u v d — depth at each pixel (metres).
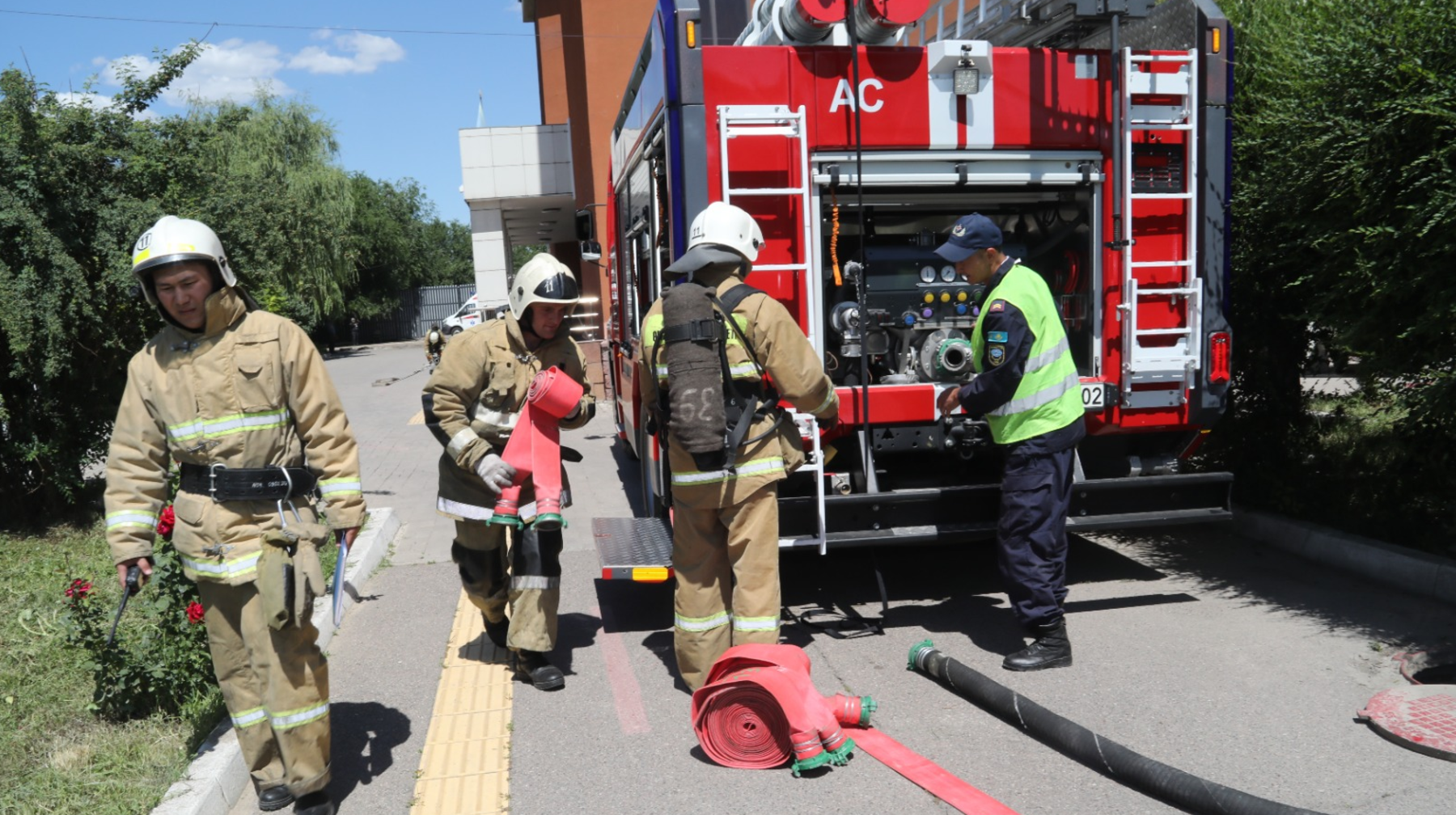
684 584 4.30
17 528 7.75
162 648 4.27
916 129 5.05
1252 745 3.68
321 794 3.43
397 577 6.60
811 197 5.02
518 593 4.52
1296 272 5.98
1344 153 5.10
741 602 4.12
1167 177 5.27
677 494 4.18
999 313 4.35
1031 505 4.42
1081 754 3.59
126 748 3.88
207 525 3.20
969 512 5.06
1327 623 4.86
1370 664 4.37
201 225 3.18
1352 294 5.36
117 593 5.88
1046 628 4.47
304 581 3.15
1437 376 4.96
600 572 6.55
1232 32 5.19
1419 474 6.00
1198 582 5.66
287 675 3.28
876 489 5.06
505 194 17.67
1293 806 3.16
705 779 3.64
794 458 4.18
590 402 4.59
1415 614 4.92
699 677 4.30
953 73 5.05
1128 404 5.26
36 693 4.45
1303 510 6.41
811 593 5.84
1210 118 5.20
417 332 47.06
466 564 4.79
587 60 15.62
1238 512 6.63
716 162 4.90
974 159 5.12
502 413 4.53
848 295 5.60
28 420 7.58
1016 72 5.12
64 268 6.83
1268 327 6.52
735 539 4.12
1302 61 5.42
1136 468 5.46
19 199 6.88
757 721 3.68
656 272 5.71
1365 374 5.44
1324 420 7.62
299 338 3.32
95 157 7.37
